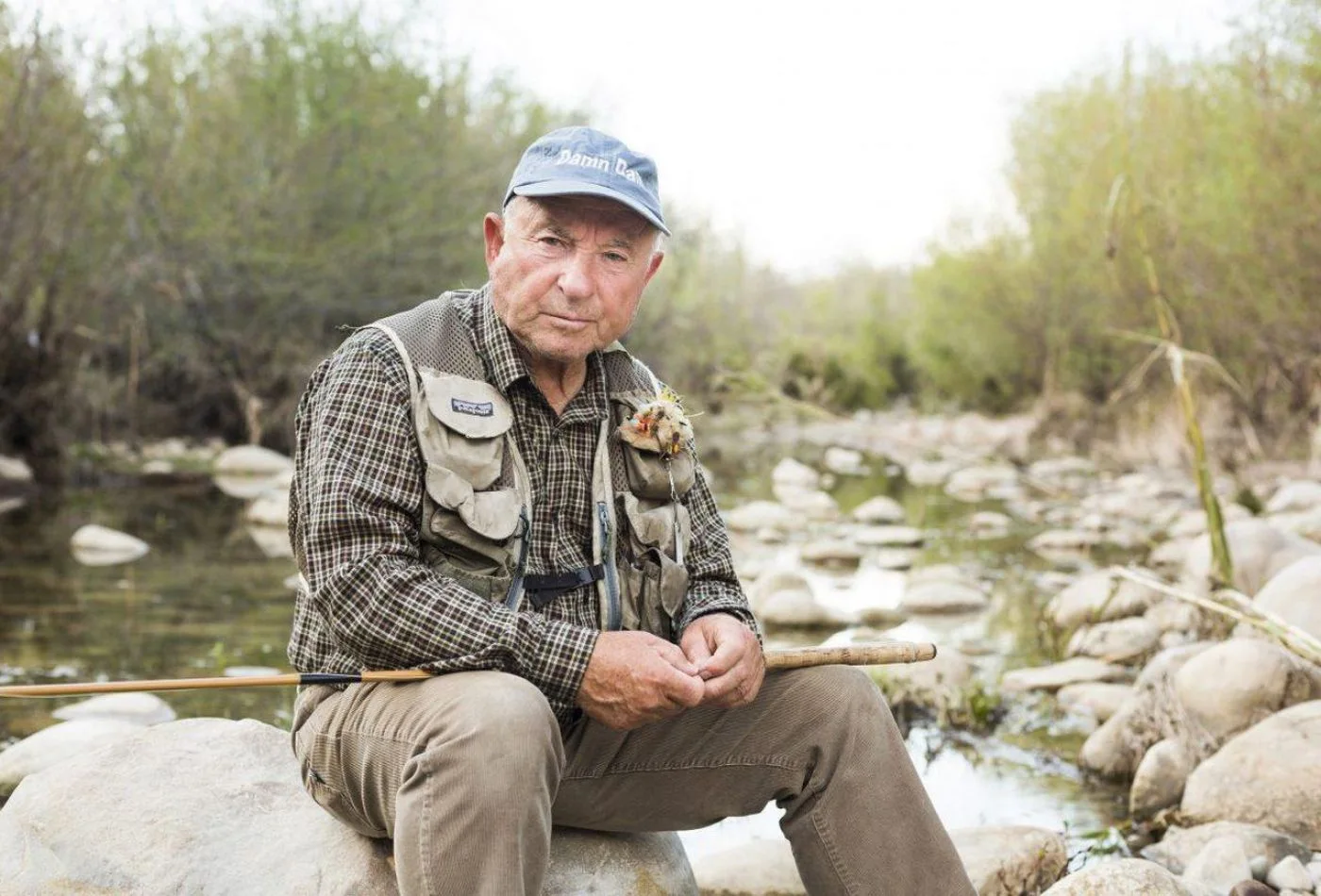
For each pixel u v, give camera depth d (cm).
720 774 257
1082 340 1761
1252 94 1149
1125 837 394
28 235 1186
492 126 1691
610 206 250
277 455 1434
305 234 1476
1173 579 768
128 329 1445
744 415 2244
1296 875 332
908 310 2612
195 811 274
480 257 1577
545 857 225
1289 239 1136
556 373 262
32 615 669
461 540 242
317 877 257
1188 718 438
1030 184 1814
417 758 222
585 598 261
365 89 1495
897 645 258
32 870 267
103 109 1320
